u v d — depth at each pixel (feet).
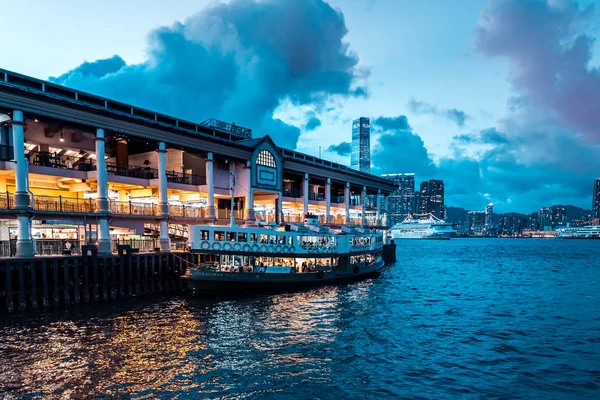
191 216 166.30
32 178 141.28
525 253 464.65
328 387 63.72
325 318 106.42
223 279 128.88
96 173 137.28
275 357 76.07
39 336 84.28
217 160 194.90
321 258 165.37
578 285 183.52
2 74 112.78
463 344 87.61
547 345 87.51
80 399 57.11
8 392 58.90
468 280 200.13
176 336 86.58
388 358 77.56
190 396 59.11
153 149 187.01
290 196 255.70
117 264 123.54
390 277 204.54
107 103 139.44
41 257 107.45
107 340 82.79
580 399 61.41
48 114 120.88
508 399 61.00
